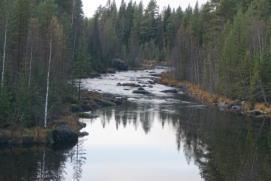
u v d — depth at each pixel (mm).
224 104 85062
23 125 51219
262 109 77625
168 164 44938
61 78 66062
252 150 50344
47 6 75000
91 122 64562
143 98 93188
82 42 97000
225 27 104125
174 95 100438
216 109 80750
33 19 63938
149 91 104188
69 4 108125
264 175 41062
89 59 121062
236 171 42312
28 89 52281
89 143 52312
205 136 57469
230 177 40531
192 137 56938
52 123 55250
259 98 81188
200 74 113438
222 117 72125
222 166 44156
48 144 50188
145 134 58125
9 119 50250
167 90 105875
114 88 104062
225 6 116688
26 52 59281
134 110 77062
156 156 47875
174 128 62406
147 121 66938
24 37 61031
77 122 61406
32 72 57625
